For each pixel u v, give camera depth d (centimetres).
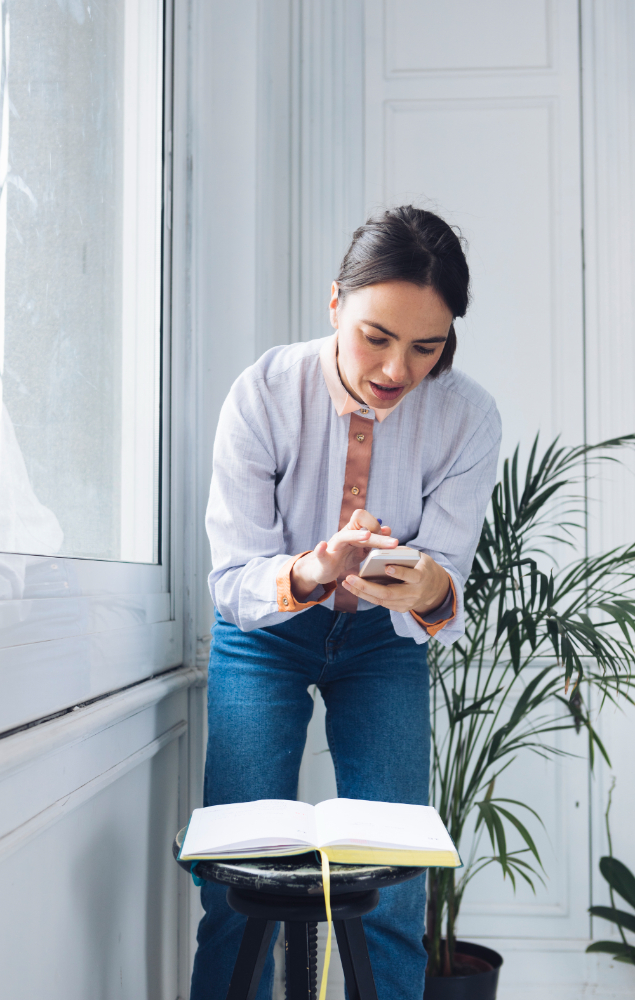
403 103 223
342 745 119
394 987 108
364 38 225
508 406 215
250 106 187
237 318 182
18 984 82
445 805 168
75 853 99
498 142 221
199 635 163
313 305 215
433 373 110
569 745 206
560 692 207
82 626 104
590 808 205
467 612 184
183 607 158
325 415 113
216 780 112
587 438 214
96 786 102
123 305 133
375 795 113
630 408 213
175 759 150
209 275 175
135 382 139
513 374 216
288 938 92
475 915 203
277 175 218
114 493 128
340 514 116
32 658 87
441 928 180
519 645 152
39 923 88
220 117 187
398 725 116
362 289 93
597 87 221
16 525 91
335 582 101
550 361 216
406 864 73
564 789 205
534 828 205
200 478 164
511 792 206
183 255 163
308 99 220
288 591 99
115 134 131
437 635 111
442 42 224
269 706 114
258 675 116
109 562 119
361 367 97
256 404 113
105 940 111
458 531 118
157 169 153
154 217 151
